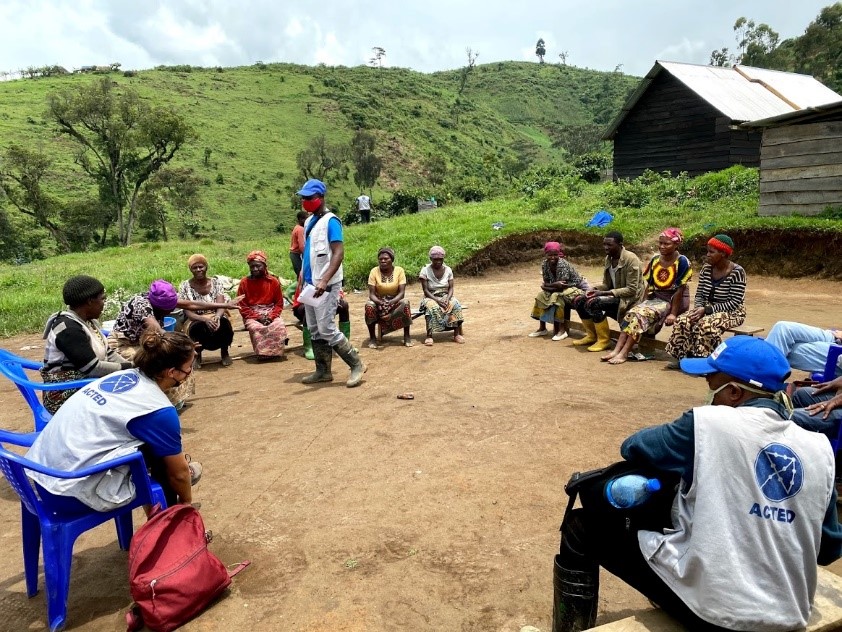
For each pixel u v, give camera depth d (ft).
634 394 19.26
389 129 344.69
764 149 45.57
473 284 47.57
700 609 6.81
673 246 22.77
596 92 549.54
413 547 11.45
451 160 335.06
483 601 9.94
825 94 86.63
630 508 7.42
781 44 252.42
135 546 9.68
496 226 55.62
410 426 17.38
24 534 10.59
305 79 399.85
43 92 306.55
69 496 9.91
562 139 435.94
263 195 247.70
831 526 7.13
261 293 26.76
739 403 7.50
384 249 27.22
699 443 6.77
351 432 17.16
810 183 43.55
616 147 87.15
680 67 80.43
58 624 9.78
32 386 13.75
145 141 173.06
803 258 40.96
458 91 531.09
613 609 9.66
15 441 11.86
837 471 12.27
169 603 9.44
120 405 10.48
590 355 24.29
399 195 152.97
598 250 52.54
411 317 27.61
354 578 10.64
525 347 26.05
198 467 14.57
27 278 55.67
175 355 11.14
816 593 7.75
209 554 10.16
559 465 14.47
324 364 22.34
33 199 161.38
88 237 170.81
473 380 21.56
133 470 10.44
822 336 15.05
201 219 219.20
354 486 13.94
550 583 10.28
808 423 11.91
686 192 62.80
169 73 375.04
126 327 18.85
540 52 642.22
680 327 21.47
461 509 12.69
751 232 43.65
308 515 12.79
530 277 49.49
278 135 312.91
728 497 6.68
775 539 6.62
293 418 18.66
